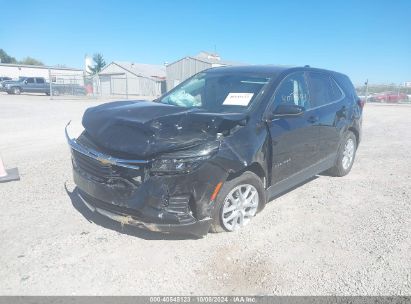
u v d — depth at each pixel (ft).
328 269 12.10
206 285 11.16
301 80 18.11
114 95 149.48
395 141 35.04
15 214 15.48
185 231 12.64
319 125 18.28
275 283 11.33
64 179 20.27
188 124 13.14
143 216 12.39
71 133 37.17
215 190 12.87
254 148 13.99
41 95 121.29
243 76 17.21
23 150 28.12
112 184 12.80
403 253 13.16
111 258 12.37
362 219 15.96
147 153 12.19
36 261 12.09
